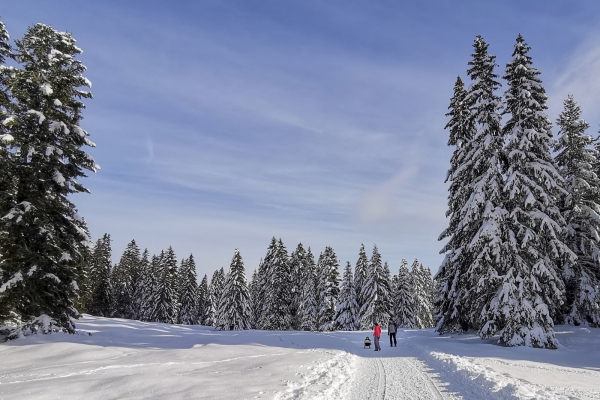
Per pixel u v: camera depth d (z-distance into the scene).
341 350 18.80
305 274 65.69
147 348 18.53
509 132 24.19
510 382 9.77
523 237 21.83
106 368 12.90
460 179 27.11
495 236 21.33
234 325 54.78
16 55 20.69
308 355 16.00
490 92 25.30
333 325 54.31
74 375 11.72
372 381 10.97
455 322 27.58
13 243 18.78
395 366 14.04
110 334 21.88
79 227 21.92
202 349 17.70
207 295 87.06
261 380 10.45
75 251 20.84
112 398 8.54
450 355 15.94
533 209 21.97
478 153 24.12
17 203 19.55
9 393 9.06
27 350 16.42
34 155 19.66
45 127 20.20
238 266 57.56
